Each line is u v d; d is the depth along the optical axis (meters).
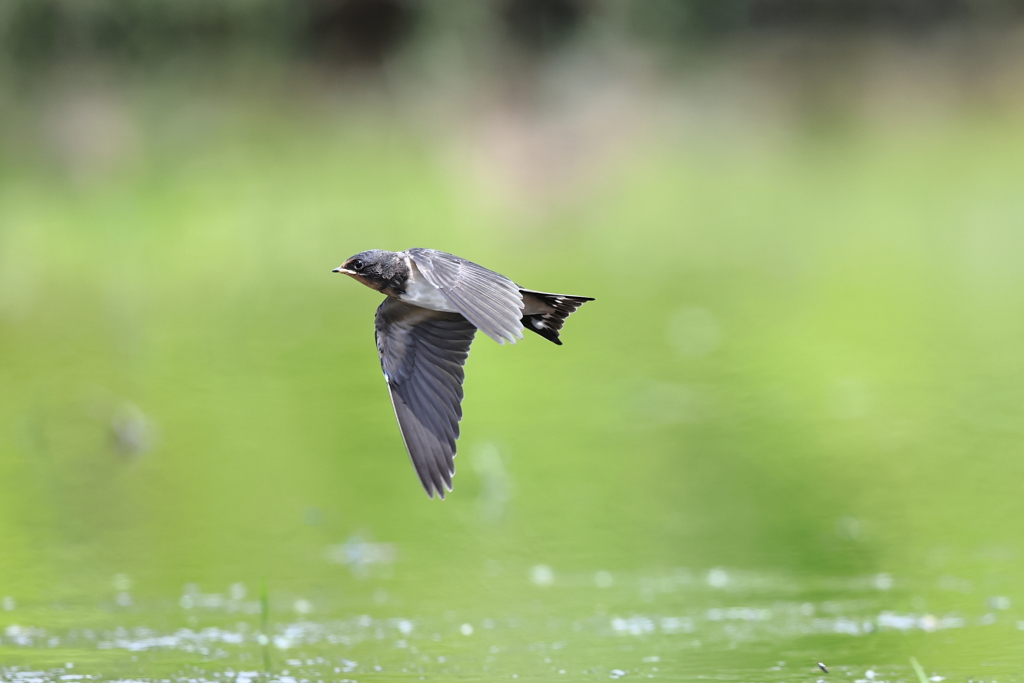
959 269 20.91
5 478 11.77
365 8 40.00
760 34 49.44
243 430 13.12
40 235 23.52
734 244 23.25
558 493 11.27
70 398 14.19
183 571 9.54
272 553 9.97
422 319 7.00
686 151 33.16
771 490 11.26
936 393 14.08
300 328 17.58
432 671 7.62
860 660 7.66
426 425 6.84
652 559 9.70
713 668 7.60
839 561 9.54
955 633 8.07
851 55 46.88
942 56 46.16
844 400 13.90
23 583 9.29
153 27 38.81
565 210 26.33
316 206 25.86
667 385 14.66
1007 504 10.70
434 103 37.47
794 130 35.62
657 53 45.94
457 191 27.67
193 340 16.89
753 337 16.81
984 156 31.06
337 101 37.09
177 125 33.34
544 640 8.16
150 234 23.61
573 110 37.88
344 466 12.03
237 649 8.05
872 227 24.62
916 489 11.09
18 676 7.54
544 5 42.91
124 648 8.05
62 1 37.50
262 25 39.75
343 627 8.44
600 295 19.33
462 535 10.36
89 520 10.69
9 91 36.19
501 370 15.61
